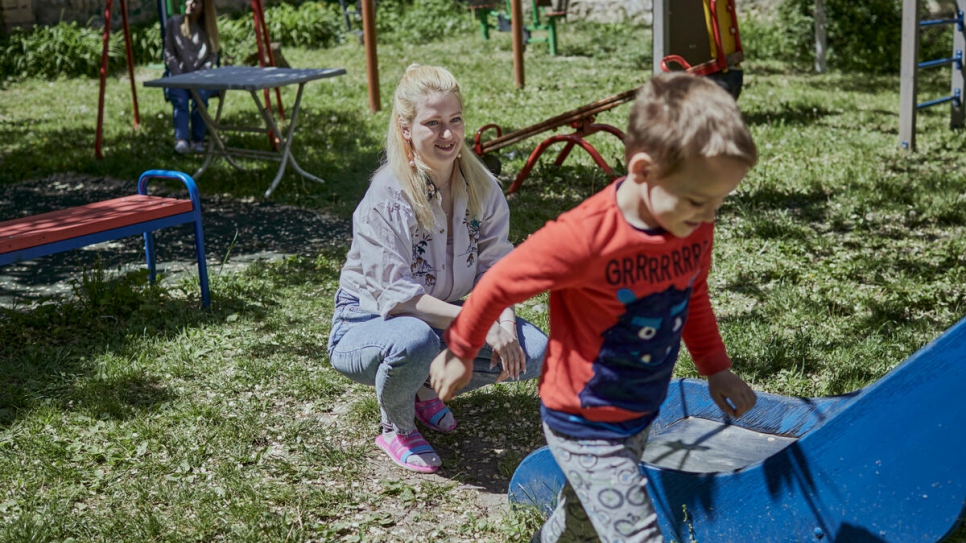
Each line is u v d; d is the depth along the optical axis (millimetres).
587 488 2018
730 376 2303
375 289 3068
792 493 2299
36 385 3969
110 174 8578
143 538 2834
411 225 3055
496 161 7730
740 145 1715
